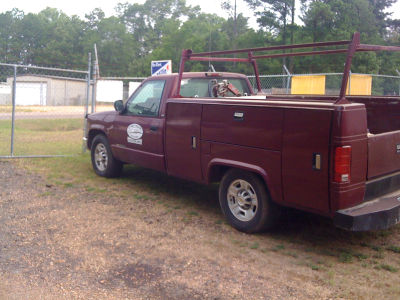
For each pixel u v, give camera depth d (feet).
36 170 27.76
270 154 15.83
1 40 239.50
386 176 15.90
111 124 24.72
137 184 25.12
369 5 144.36
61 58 232.53
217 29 175.01
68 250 15.65
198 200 22.24
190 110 19.04
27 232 17.26
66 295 12.60
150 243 16.43
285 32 133.39
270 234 17.48
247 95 23.39
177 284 13.30
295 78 43.09
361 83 42.96
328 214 14.64
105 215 19.54
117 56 237.25
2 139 42.88
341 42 14.47
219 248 16.03
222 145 17.63
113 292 12.80
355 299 12.45
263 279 13.67
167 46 174.40
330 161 14.08
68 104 110.83
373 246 16.42
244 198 17.47
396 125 19.49
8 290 12.82
